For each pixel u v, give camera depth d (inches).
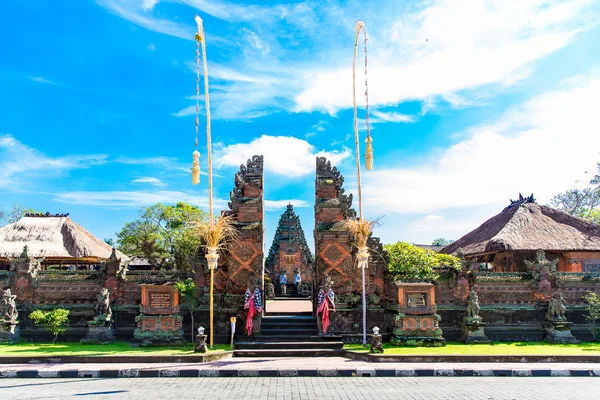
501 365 655.8
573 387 547.2
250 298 855.7
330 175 999.0
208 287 915.4
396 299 909.2
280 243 1743.4
